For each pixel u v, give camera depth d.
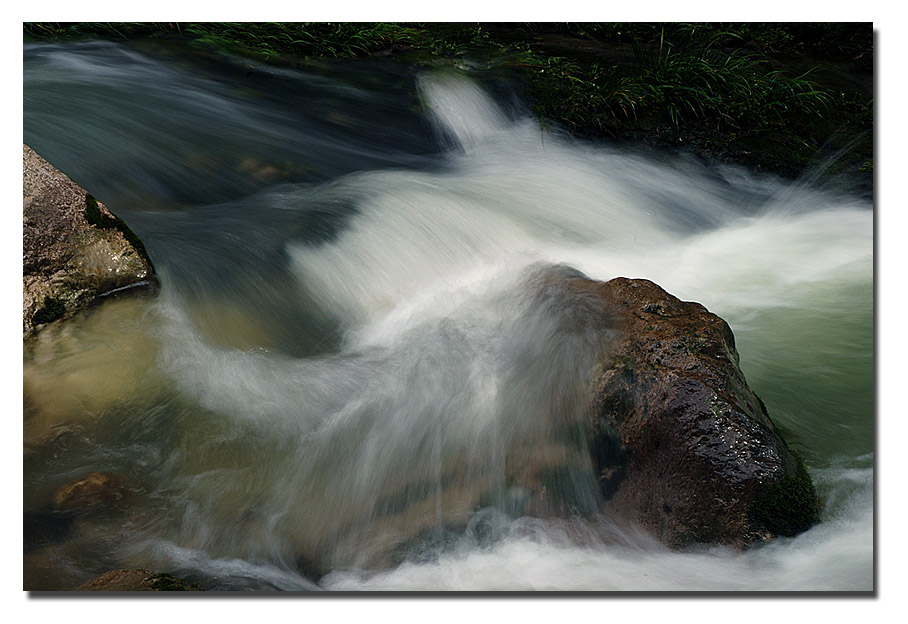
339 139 7.23
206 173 6.38
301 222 5.78
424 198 6.17
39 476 3.90
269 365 4.60
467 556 3.57
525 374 4.14
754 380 4.55
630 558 3.51
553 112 8.09
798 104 8.24
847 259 5.98
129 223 5.72
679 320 3.97
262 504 3.83
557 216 6.31
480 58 9.05
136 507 3.80
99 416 4.21
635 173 7.29
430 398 4.21
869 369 4.62
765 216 6.84
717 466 3.45
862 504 3.63
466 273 5.39
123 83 7.44
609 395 3.77
